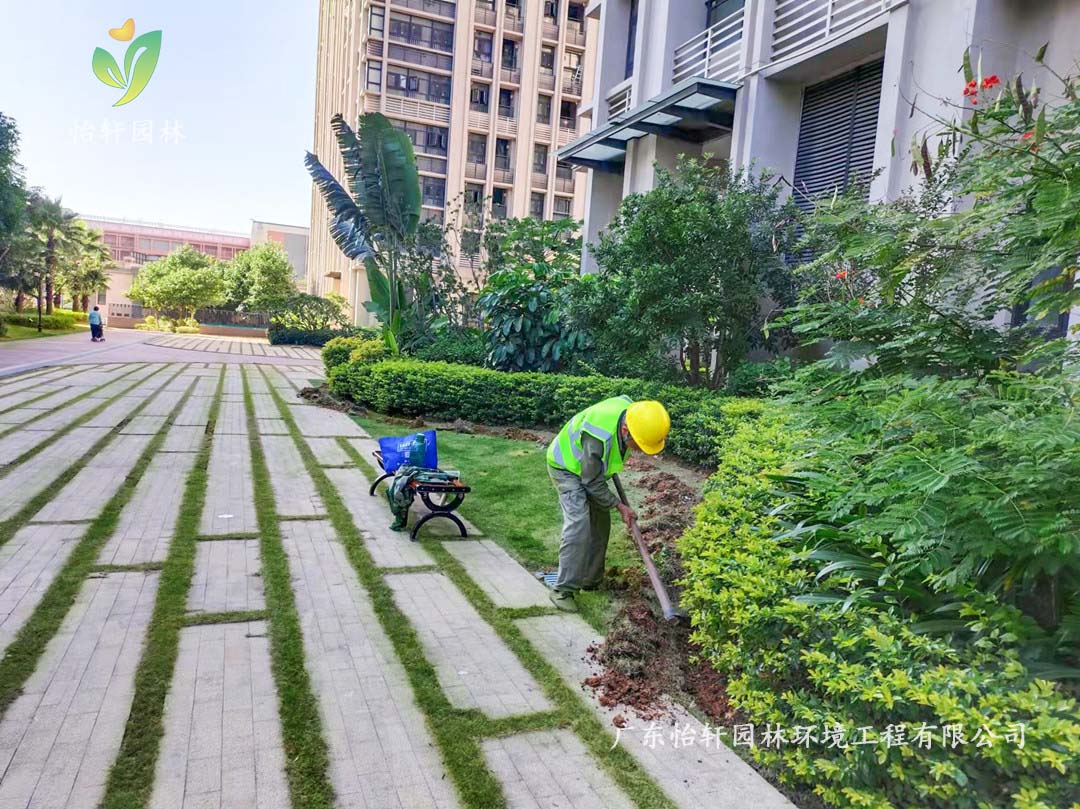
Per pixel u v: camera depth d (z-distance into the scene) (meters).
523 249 17.55
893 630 2.25
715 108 11.12
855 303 4.20
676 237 7.39
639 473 6.99
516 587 4.21
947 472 2.16
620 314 7.96
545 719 2.81
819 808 2.32
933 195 5.04
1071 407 2.26
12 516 4.98
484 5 36.41
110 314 49.66
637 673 3.16
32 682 2.85
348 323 37.25
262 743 2.54
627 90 14.47
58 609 3.53
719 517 3.55
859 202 3.86
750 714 2.61
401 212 13.88
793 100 10.12
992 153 2.93
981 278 3.26
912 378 3.17
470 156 37.34
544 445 8.58
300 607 3.75
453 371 10.41
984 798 1.87
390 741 2.61
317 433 9.25
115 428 8.73
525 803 2.31
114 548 4.46
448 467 7.31
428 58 36.03
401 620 3.66
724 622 2.84
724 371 8.37
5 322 28.92
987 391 2.89
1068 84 3.04
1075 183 2.27
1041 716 1.70
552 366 11.26
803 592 2.65
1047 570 2.08
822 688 2.31
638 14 13.38
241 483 6.35
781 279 7.70
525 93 37.44
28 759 2.37
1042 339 3.40
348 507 5.79
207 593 3.85
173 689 2.86
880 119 7.96
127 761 2.39
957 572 2.10
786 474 3.51
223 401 11.84
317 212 54.47
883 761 1.98
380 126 12.79
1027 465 2.11
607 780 2.44
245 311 46.50
